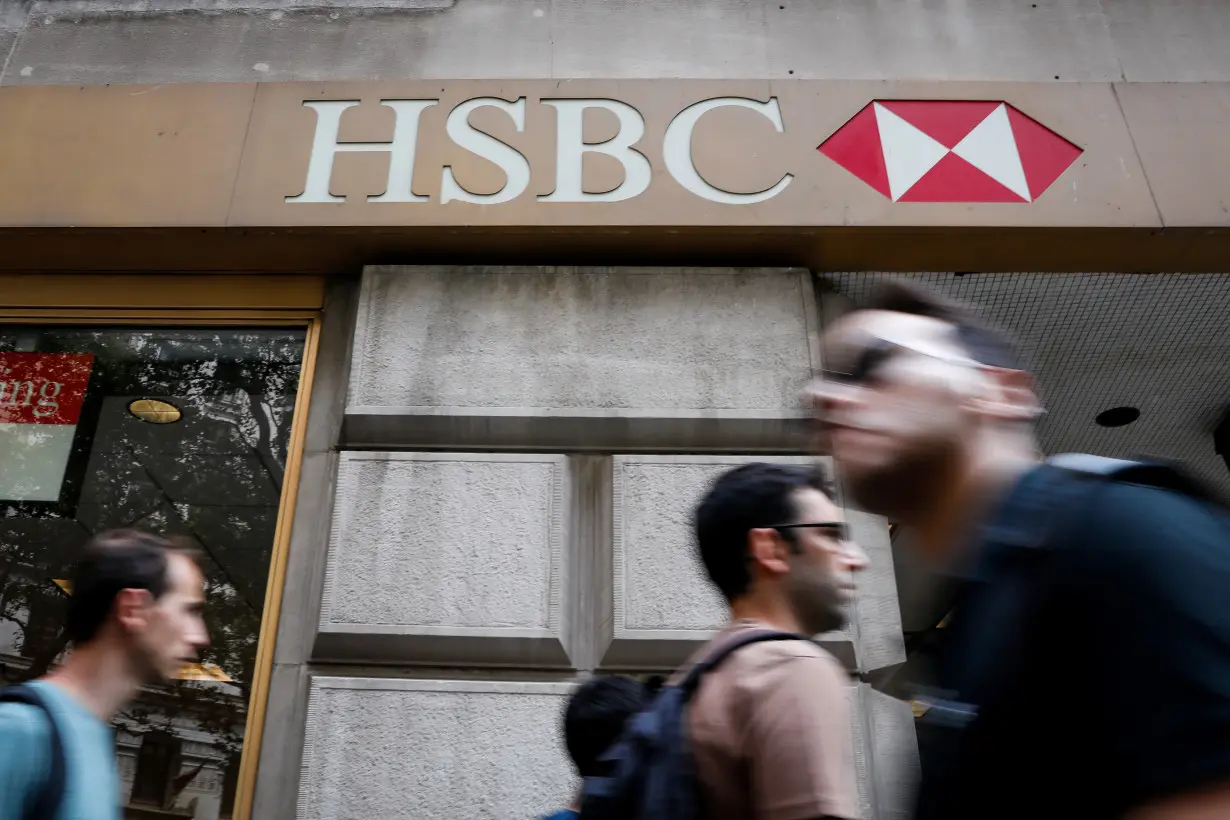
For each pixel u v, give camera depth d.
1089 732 0.69
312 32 4.01
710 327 3.45
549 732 2.80
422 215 3.46
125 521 3.31
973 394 1.01
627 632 2.93
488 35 3.99
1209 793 0.62
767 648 1.27
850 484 1.07
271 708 2.90
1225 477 5.15
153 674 1.77
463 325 3.44
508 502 3.13
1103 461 0.83
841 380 1.12
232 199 3.49
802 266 3.61
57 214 3.46
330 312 3.60
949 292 3.82
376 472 3.18
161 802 2.79
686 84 3.75
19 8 4.11
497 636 2.91
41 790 1.41
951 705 0.83
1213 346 4.20
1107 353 4.27
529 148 3.60
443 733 2.80
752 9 4.07
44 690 1.54
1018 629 0.77
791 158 3.59
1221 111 3.73
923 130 3.66
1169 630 0.67
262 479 3.34
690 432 3.27
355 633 2.93
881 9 4.07
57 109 3.71
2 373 3.60
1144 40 4.01
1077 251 3.59
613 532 3.09
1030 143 3.64
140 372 3.60
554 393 3.32
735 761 1.18
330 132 3.65
